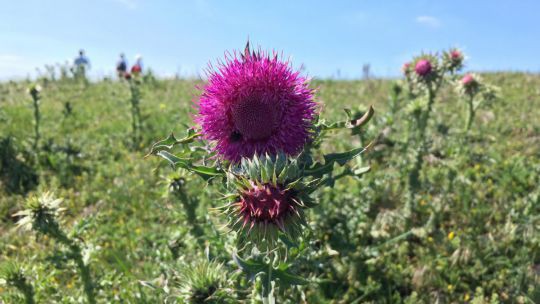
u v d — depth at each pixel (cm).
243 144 16
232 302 17
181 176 26
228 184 15
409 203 34
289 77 16
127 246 33
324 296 26
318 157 23
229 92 16
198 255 27
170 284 25
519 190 38
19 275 22
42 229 21
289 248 16
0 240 35
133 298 25
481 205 35
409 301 25
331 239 29
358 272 28
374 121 54
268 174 14
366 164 41
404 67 50
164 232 34
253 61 16
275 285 15
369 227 32
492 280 27
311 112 16
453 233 32
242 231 14
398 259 29
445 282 27
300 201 13
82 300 25
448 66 42
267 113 15
